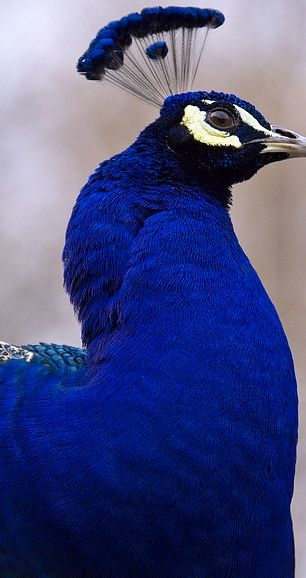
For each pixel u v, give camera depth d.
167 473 5.14
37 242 6.02
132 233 5.23
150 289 5.20
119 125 6.02
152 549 5.15
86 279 5.23
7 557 5.16
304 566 5.82
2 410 5.17
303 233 5.93
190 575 5.16
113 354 5.18
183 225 5.22
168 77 5.33
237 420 5.16
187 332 5.18
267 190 5.94
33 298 5.99
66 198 6.03
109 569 5.15
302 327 5.91
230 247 5.23
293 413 5.19
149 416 5.15
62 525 5.14
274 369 5.18
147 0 6.09
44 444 5.15
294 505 5.85
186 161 5.28
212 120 5.29
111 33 5.32
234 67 5.99
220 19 5.33
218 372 5.17
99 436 5.15
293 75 5.99
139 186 5.25
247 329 5.19
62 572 5.15
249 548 5.16
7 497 5.15
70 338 5.98
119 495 5.14
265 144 5.30
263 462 5.16
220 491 5.15
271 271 5.93
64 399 5.17
